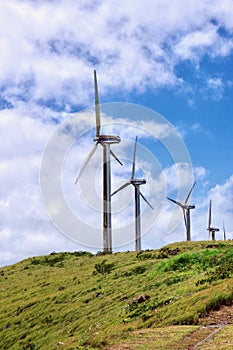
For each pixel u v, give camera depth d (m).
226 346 26.05
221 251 57.28
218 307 35.38
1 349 56.75
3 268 101.00
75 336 48.16
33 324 59.44
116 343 30.91
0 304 72.25
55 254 101.38
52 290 70.56
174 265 58.03
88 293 62.06
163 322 35.03
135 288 56.25
